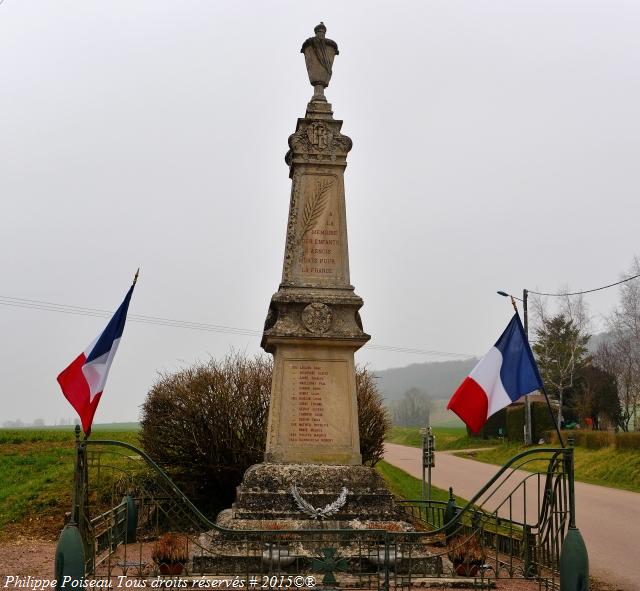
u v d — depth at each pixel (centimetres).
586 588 795
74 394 891
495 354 1007
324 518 1019
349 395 1148
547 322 5241
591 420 4809
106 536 1095
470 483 2586
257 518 1019
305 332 1143
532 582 966
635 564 1217
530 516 1792
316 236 1206
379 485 1077
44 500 1555
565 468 895
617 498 2211
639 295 4753
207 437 1636
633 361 4891
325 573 780
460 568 962
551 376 5172
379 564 884
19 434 2711
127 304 932
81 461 831
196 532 1382
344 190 1229
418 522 1445
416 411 12544
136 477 1564
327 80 1283
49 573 1028
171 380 1705
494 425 5416
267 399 1656
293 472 1077
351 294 1183
